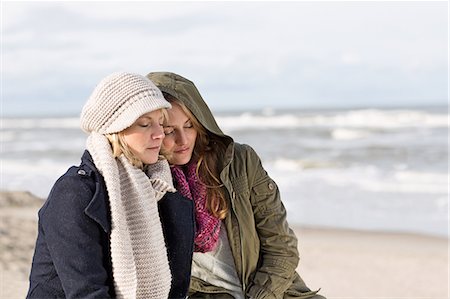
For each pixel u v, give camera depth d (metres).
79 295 2.58
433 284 7.60
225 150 3.34
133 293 2.64
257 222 3.50
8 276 6.66
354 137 31.39
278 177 18.03
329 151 25.27
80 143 33.81
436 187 15.43
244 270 3.38
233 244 3.36
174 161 3.23
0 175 17.98
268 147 28.02
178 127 3.14
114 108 2.72
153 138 2.79
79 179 2.67
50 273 2.69
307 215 12.19
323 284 7.58
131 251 2.68
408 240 10.01
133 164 2.81
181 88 3.16
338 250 9.34
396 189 15.25
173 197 2.98
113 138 2.75
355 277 7.90
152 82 2.94
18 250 7.76
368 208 12.88
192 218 3.03
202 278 3.36
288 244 3.49
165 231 2.96
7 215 9.91
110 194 2.66
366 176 17.86
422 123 36.28
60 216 2.62
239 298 3.35
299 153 25.09
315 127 37.25
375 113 39.34
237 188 3.41
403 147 25.22
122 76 2.77
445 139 27.98
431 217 11.85
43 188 14.67
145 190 2.79
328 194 14.68
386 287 7.43
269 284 3.40
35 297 2.70
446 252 9.16
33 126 56.19
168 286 2.80
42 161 24.17
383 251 9.28
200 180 3.32
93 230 2.64
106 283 2.66
